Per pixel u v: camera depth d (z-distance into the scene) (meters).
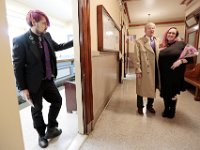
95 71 2.03
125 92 3.64
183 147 1.55
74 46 1.64
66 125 2.04
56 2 3.76
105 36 2.36
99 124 2.05
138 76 2.25
